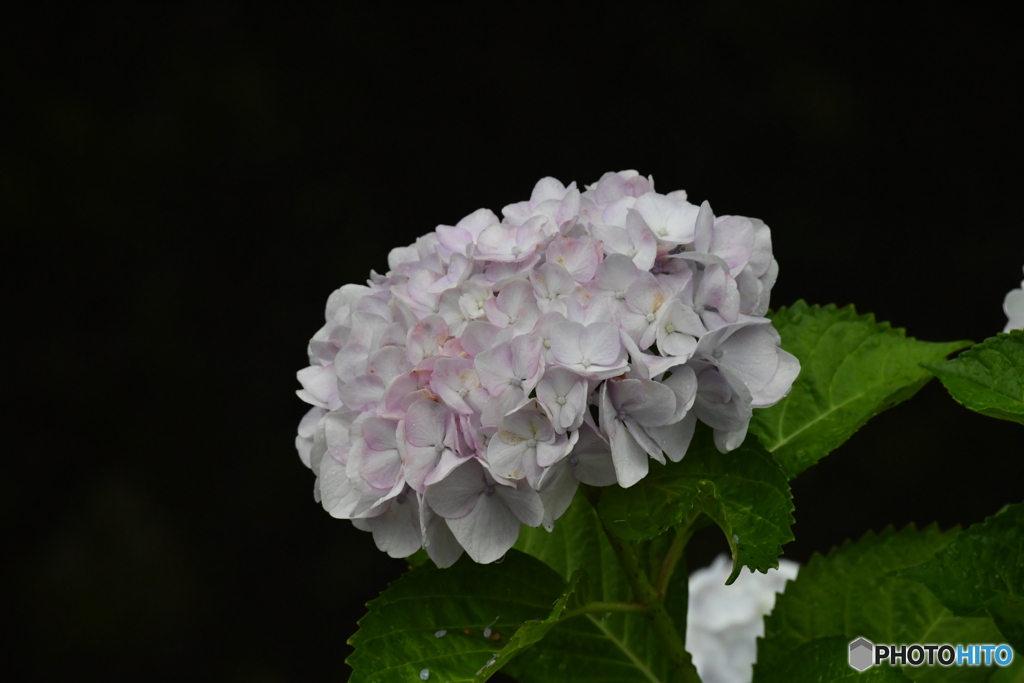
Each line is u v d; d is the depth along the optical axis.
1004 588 1.26
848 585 1.39
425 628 1.31
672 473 1.29
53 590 3.48
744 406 1.27
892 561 1.39
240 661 3.50
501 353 1.26
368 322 1.30
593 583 1.38
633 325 1.26
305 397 1.32
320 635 3.54
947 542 1.39
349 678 1.29
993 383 1.28
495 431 1.26
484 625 1.31
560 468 1.26
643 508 1.28
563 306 1.27
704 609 1.49
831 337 1.39
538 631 1.28
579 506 1.40
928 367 1.29
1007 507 1.27
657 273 1.28
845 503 3.41
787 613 1.39
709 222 1.28
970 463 3.43
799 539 3.37
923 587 1.38
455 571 1.32
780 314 1.40
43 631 3.43
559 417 1.25
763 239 1.30
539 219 1.29
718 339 1.27
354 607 3.56
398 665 1.29
